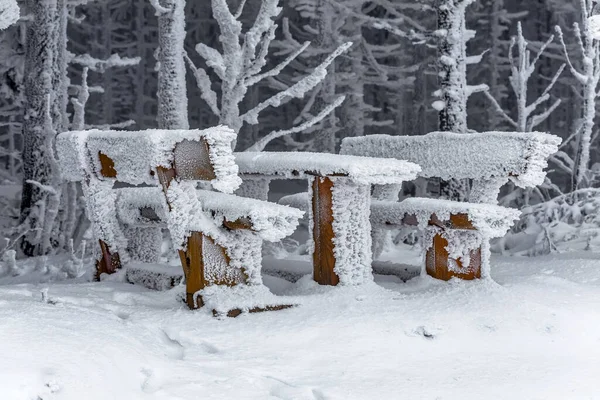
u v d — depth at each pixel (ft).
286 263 19.95
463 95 33.91
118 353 11.61
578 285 17.29
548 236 26.14
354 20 66.28
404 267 19.40
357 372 12.16
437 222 16.80
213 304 14.88
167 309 15.64
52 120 41.01
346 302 15.60
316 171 16.11
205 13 110.32
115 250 19.29
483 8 95.04
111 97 105.81
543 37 96.48
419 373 12.20
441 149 18.21
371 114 94.38
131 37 119.34
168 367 11.79
